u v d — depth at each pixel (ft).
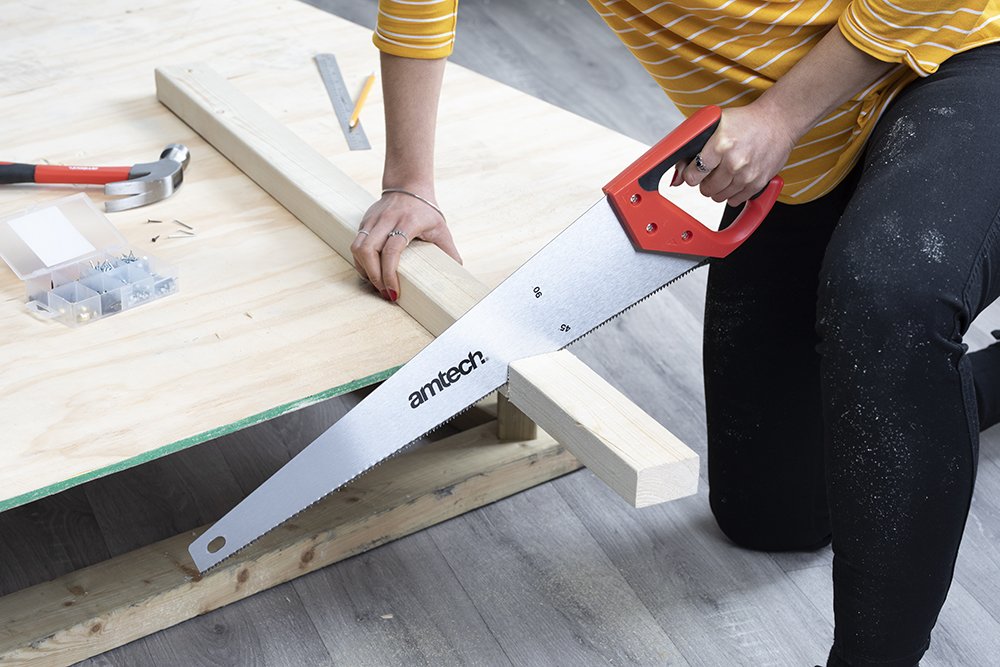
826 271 3.45
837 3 3.77
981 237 3.35
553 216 4.89
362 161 5.28
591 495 5.77
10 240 4.57
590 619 5.05
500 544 5.44
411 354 4.07
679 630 5.01
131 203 4.85
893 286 3.28
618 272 3.82
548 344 3.86
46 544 5.38
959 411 3.40
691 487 3.37
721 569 5.37
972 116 3.53
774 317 4.81
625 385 6.63
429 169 4.46
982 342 7.06
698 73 4.16
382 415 3.77
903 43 3.53
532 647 4.90
